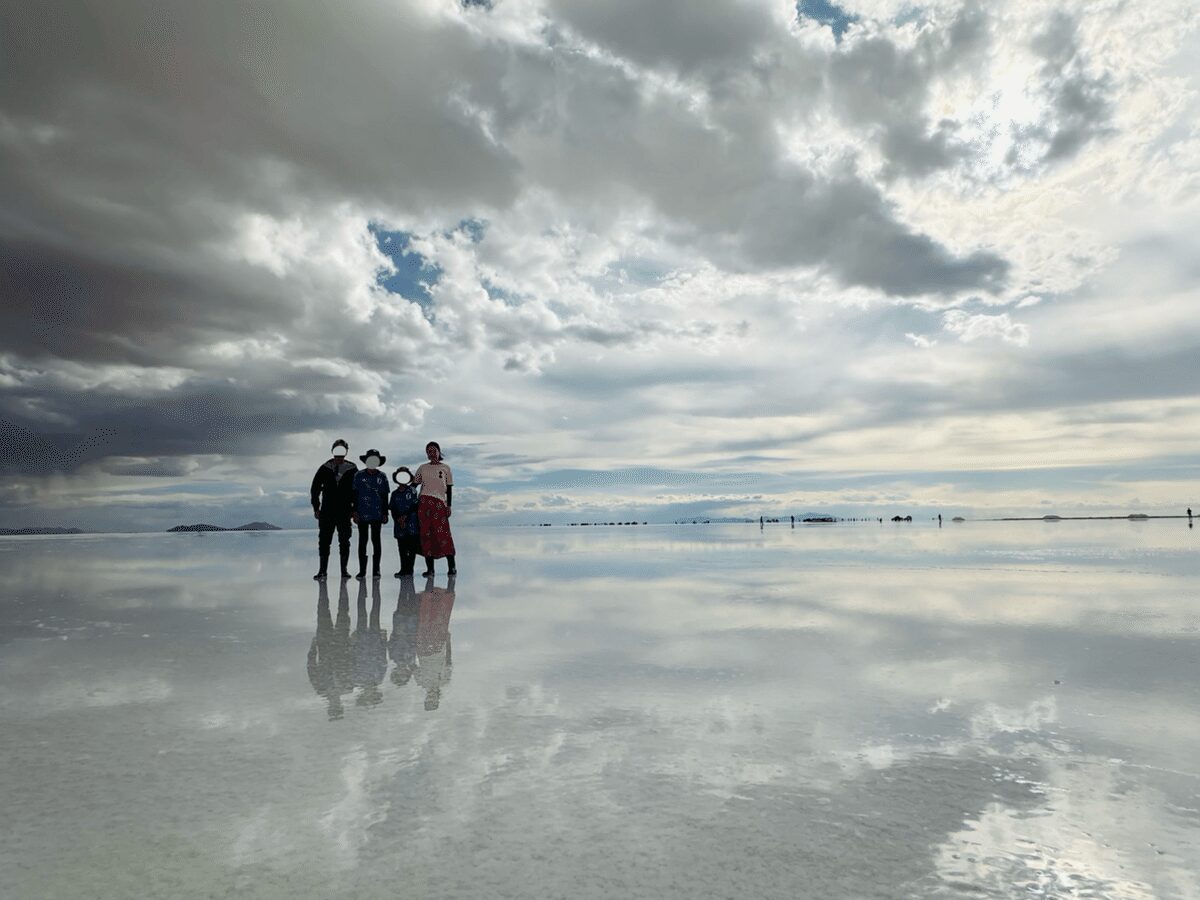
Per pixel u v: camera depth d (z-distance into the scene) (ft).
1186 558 33.53
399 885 4.71
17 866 4.98
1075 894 4.64
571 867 4.95
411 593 22.59
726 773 6.77
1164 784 6.46
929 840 5.40
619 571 31.07
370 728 8.20
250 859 5.08
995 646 12.91
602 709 9.02
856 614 17.11
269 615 17.62
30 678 10.77
